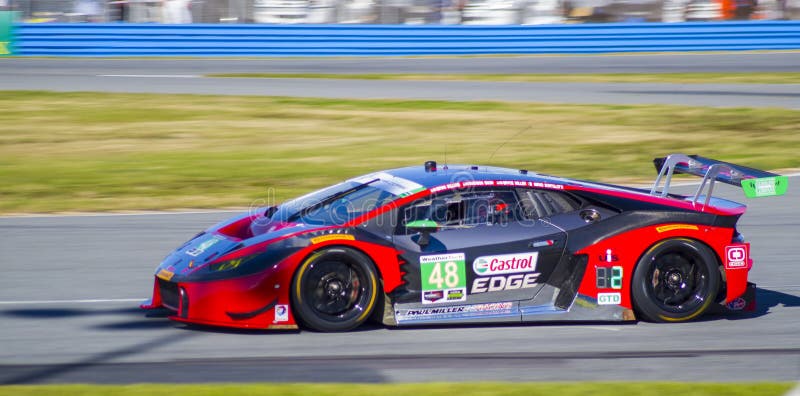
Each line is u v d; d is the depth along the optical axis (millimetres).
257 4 92812
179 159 47969
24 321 21375
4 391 15188
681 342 19891
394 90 69812
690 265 21453
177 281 20109
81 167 45938
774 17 96312
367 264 19906
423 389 15555
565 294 21219
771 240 31547
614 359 18562
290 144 51844
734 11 95938
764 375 17641
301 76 76625
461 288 20562
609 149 50594
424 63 85750
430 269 20266
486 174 21969
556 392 15422
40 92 67250
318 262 19625
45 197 39219
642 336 20328
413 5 93875
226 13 92375
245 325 19516
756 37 94562
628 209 21391
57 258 28641
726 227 21453
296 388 15570
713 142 52375
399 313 20281
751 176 21297
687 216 21297
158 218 35188
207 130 55500
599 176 43594
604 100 65875
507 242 20766
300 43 90125
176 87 70250
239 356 18406
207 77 75625
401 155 48719
